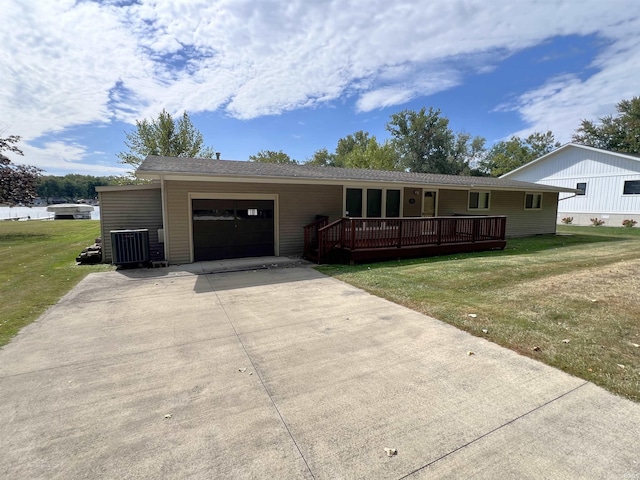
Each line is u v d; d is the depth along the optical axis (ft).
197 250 29.68
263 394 8.89
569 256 30.40
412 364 10.46
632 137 94.89
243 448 6.87
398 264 27.66
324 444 6.97
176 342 12.42
